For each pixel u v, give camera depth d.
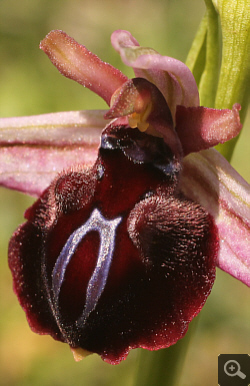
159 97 0.08
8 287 0.12
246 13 0.08
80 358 0.08
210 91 0.08
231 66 0.08
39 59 0.14
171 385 0.08
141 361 0.08
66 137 0.08
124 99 0.08
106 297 0.08
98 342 0.08
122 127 0.08
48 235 0.08
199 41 0.08
